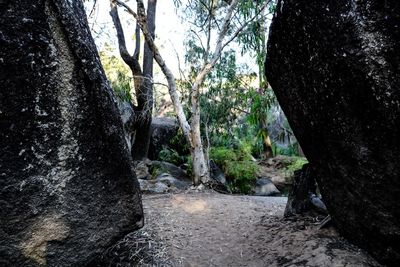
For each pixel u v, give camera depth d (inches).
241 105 344.5
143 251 128.9
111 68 329.7
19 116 75.6
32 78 76.4
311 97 101.9
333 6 85.3
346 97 87.7
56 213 81.7
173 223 159.6
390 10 75.2
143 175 290.0
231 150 345.1
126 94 290.0
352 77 83.1
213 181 254.1
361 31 78.9
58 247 82.7
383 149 83.0
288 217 153.3
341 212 110.4
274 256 120.6
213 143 357.4
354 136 89.8
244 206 189.2
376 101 79.1
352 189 99.3
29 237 79.0
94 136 85.8
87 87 83.6
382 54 76.1
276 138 463.8
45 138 79.2
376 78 77.3
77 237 85.0
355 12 79.8
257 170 337.4
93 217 87.1
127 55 300.7
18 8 73.9
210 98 333.1
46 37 77.5
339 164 100.6
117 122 90.2
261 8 256.5
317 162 114.1
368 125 84.4
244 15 269.0
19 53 74.4
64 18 79.4
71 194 83.4
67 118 81.5
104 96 86.6
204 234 148.9
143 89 311.6
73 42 80.6
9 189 75.6
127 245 130.8
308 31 93.1
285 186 338.0
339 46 84.0
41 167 79.2
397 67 74.3
